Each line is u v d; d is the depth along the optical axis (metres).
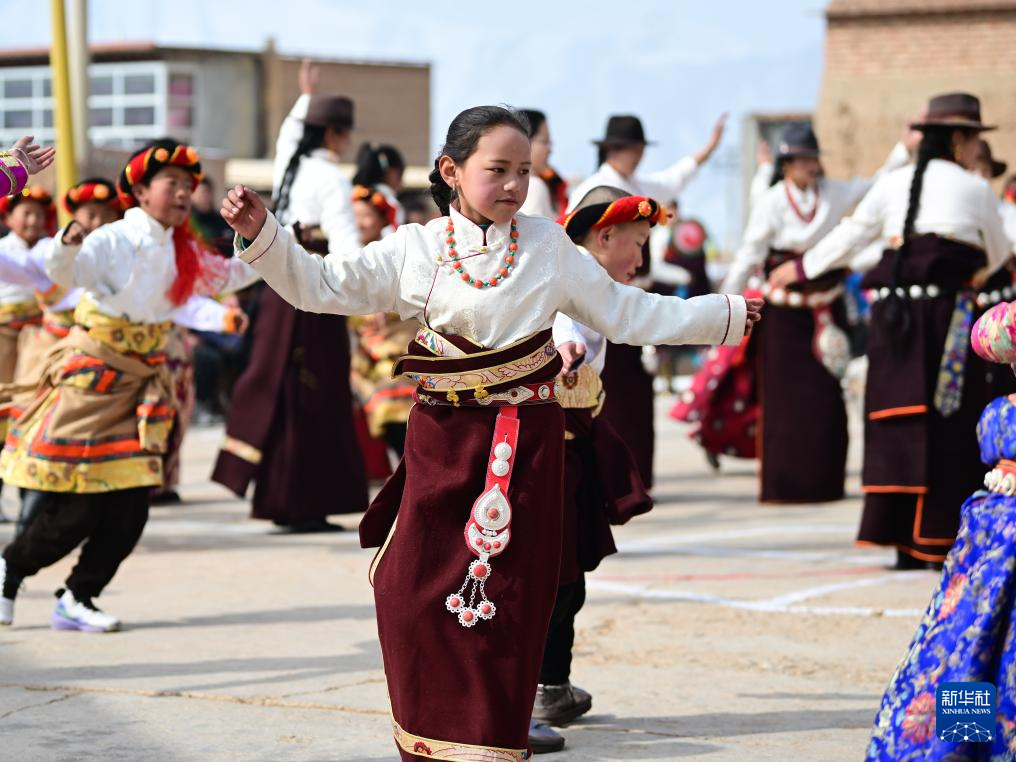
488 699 4.79
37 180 17.98
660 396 26.31
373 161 12.47
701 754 5.95
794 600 9.03
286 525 11.80
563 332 5.91
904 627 8.31
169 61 43.59
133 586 9.38
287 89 45.16
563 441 5.04
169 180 7.74
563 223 6.24
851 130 26.56
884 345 9.73
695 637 8.05
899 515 9.93
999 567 4.68
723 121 11.07
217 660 7.38
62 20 15.47
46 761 5.71
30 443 7.80
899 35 26.27
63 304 10.59
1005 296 10.48
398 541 4.93
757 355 12.96
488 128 4.86
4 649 7.57
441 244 4.95
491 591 4.83
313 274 4.86
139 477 7.86
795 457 12.70
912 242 9.66
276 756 5.83
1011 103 25.67
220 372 21.23
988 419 4.93
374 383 13.27
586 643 7.92
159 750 5.88
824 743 6.11
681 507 13.27
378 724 6.28
